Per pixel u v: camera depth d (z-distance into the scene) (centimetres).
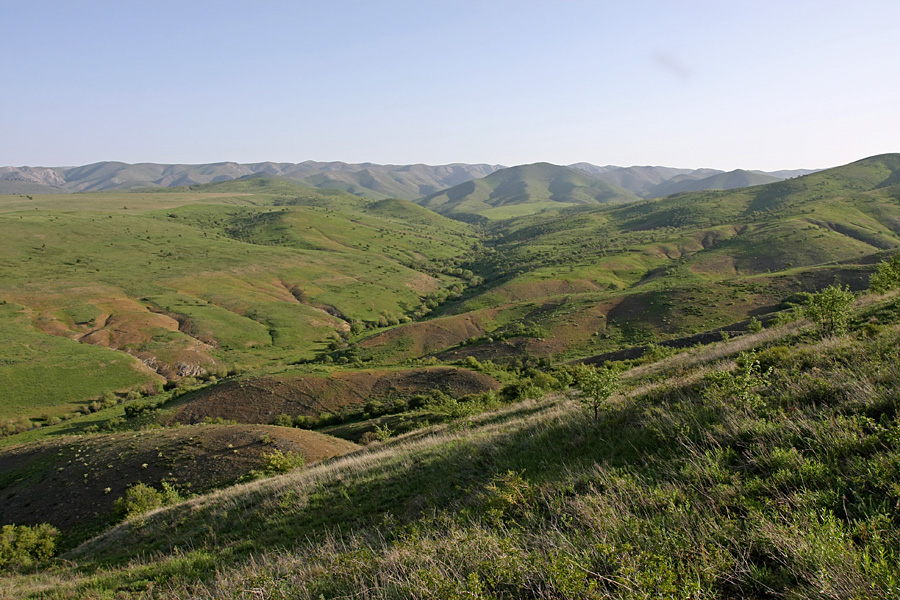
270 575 686
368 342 11631
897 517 395
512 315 11975
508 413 2052
